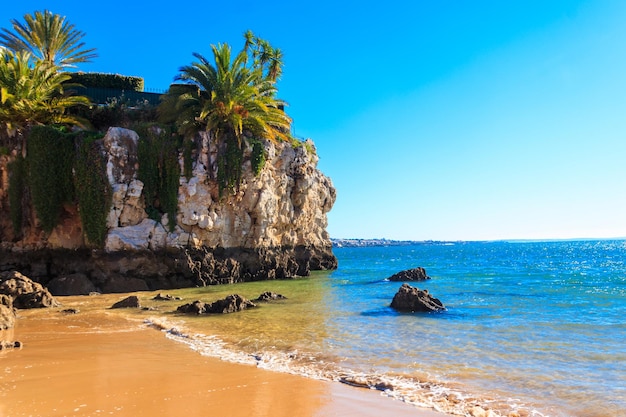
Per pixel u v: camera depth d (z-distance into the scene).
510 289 28.88
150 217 32.19
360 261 87.94
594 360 10.59
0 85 30.14
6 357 10.92
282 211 42.34
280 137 39.75
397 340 12.90
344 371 9.66
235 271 36.22
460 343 12.48
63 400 7.58
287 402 7.62
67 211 31.45
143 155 32.12
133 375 9.23
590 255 105.44
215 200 34.78
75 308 20.78
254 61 43.75
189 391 8.14
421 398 7.94
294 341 12.81
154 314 18.70
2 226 30.64
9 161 30.52
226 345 12.40
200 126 34.91
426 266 63.47
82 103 34.62
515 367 9.98
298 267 44.59
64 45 39.69
